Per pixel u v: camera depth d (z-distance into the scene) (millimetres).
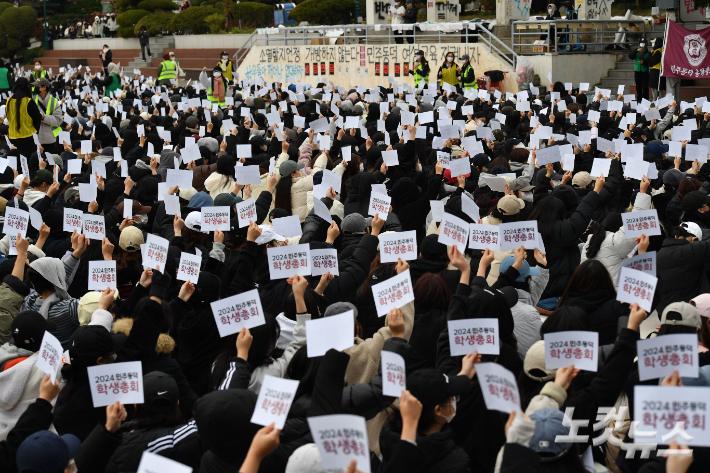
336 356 3672
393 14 30312
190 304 5207
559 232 6543
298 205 8461
